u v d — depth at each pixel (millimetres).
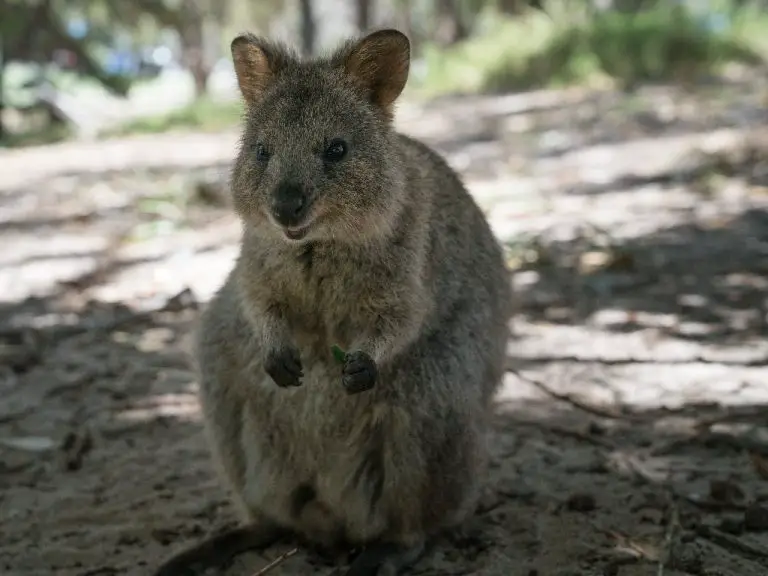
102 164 3898
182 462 1558
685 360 1739
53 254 2484
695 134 3371
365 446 1376
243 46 1427
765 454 1511
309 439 1380
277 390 1376
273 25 12008
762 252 2125
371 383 1309
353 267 1348
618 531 1383
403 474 1362
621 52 5129
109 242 2572
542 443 1557
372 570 1335
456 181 1479
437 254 1405
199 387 1435
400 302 1350
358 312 1356
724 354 1751
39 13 6336
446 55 6234
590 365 1743
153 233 2621
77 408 1696
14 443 1605
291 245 1350
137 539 1412
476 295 1433
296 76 1402
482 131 3939
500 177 3068
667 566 1321
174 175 3424
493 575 1323
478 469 1397
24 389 1753
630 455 1522
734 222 2365
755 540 1357
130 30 7695
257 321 1365
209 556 1362
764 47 5266
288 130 1364
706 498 1423
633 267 2090
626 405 1632
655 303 1939
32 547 1401
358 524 1383
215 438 1423
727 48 5098
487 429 1437
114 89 6672
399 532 1369
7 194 3330
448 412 1371
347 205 1341
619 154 3230
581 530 1387
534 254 2160
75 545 1402
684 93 4285
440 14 8852
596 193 2758
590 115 3994
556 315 1925
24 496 1498
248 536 1391
